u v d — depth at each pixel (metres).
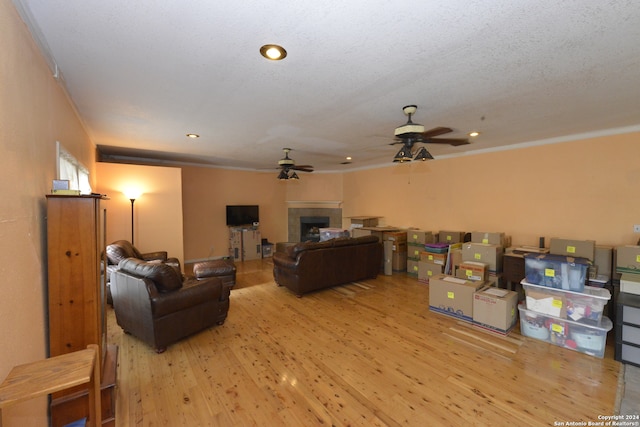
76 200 1.73
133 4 1.32
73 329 1.74
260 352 2.72
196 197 6.78
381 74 2.07
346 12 1.37
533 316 2.97
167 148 4.86
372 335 3.06
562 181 4.04
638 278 2.70
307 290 4.27
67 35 1.57
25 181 1.44
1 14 1.17
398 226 6.42
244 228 7.22
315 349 2.77
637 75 2.08
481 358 2.60
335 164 6.94
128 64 1.92
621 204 3.57
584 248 3.52
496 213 4.77
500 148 4.70
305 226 8.20
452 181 5.39
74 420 1.71
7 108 1.23
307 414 1.92
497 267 4.06
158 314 2.67
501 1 1.29
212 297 3.12
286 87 2.31
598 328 2.59
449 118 3.14
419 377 2.33
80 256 1.74
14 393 0.96
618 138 3.57
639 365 2.42
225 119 3.17
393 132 3.76
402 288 4.73
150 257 4.62
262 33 1.56
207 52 1.76
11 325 1.24
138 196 5.01
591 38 1.60
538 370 2.41
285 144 4.55
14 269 1.29
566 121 3.27
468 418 1.88
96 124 3.36
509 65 1.93
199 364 2.53
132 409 1.97
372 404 2.02
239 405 2.01
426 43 1.66
